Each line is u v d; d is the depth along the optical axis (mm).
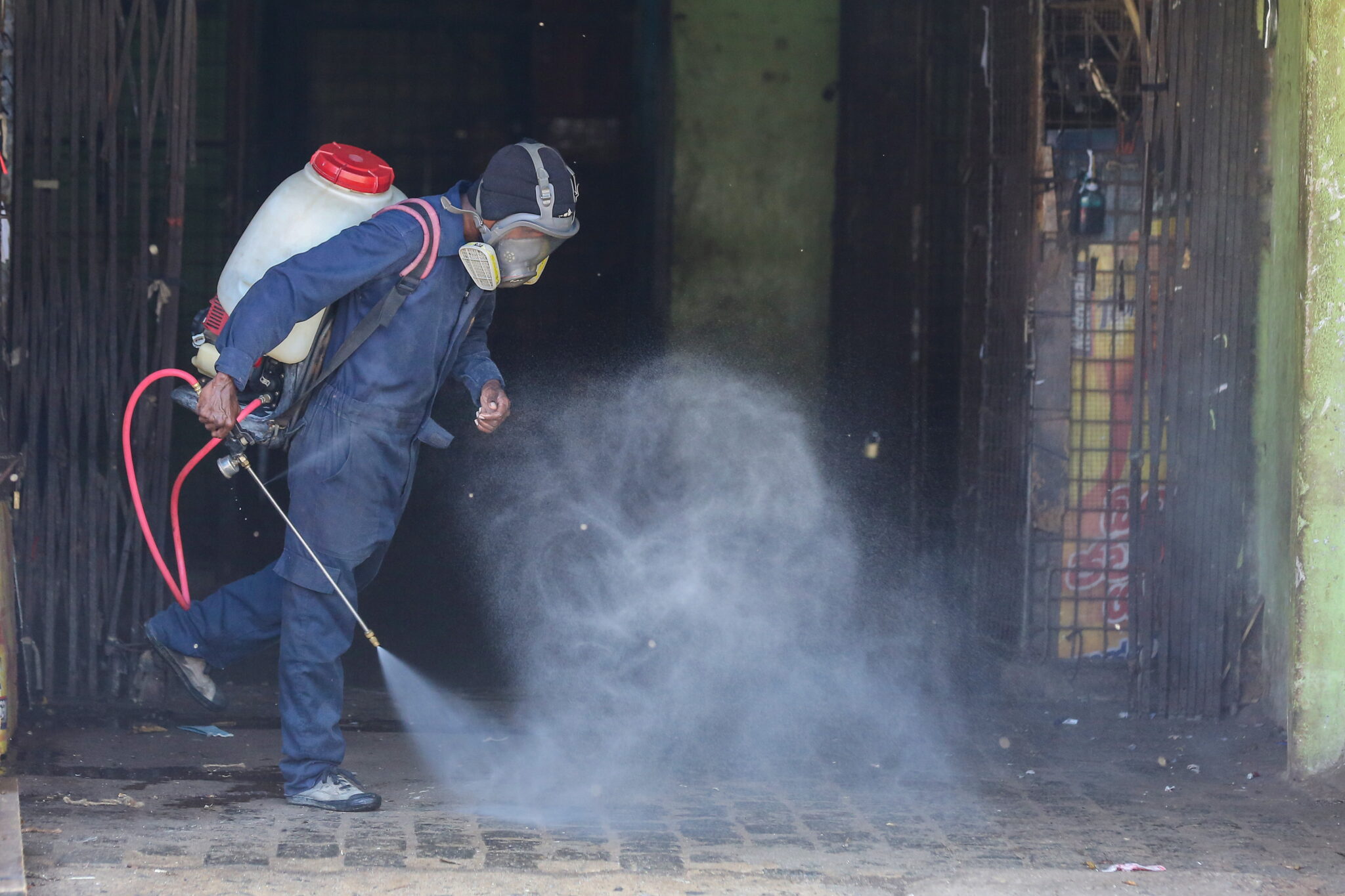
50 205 18906
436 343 14531
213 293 30312
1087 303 21859
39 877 11984
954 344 30609
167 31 18891
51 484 19016
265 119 37312
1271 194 20422
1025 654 22172
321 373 14414
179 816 14078
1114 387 21953
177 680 19609
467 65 42250
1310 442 16438
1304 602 16625
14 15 18609
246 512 31469
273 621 15445
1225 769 17781
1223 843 14242
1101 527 22031
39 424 20375
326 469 14375
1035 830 14633
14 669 16391
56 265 18969
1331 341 16266
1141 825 14914
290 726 14648
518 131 42531
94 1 18734
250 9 31625
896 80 30656
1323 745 16672
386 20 41656
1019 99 22484
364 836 13586
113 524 19219
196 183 30375
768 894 12258
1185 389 20656
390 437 14531
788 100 33969
